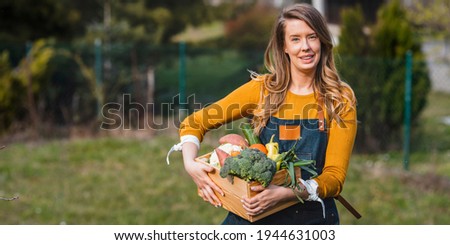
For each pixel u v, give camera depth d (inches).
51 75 448.8
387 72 390.9
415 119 403.5
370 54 402.6
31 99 418.3
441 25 494.6
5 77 415.8
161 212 281.4
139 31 654.5
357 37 403.2
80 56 483.8
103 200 297.0
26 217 269.4
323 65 125.3
